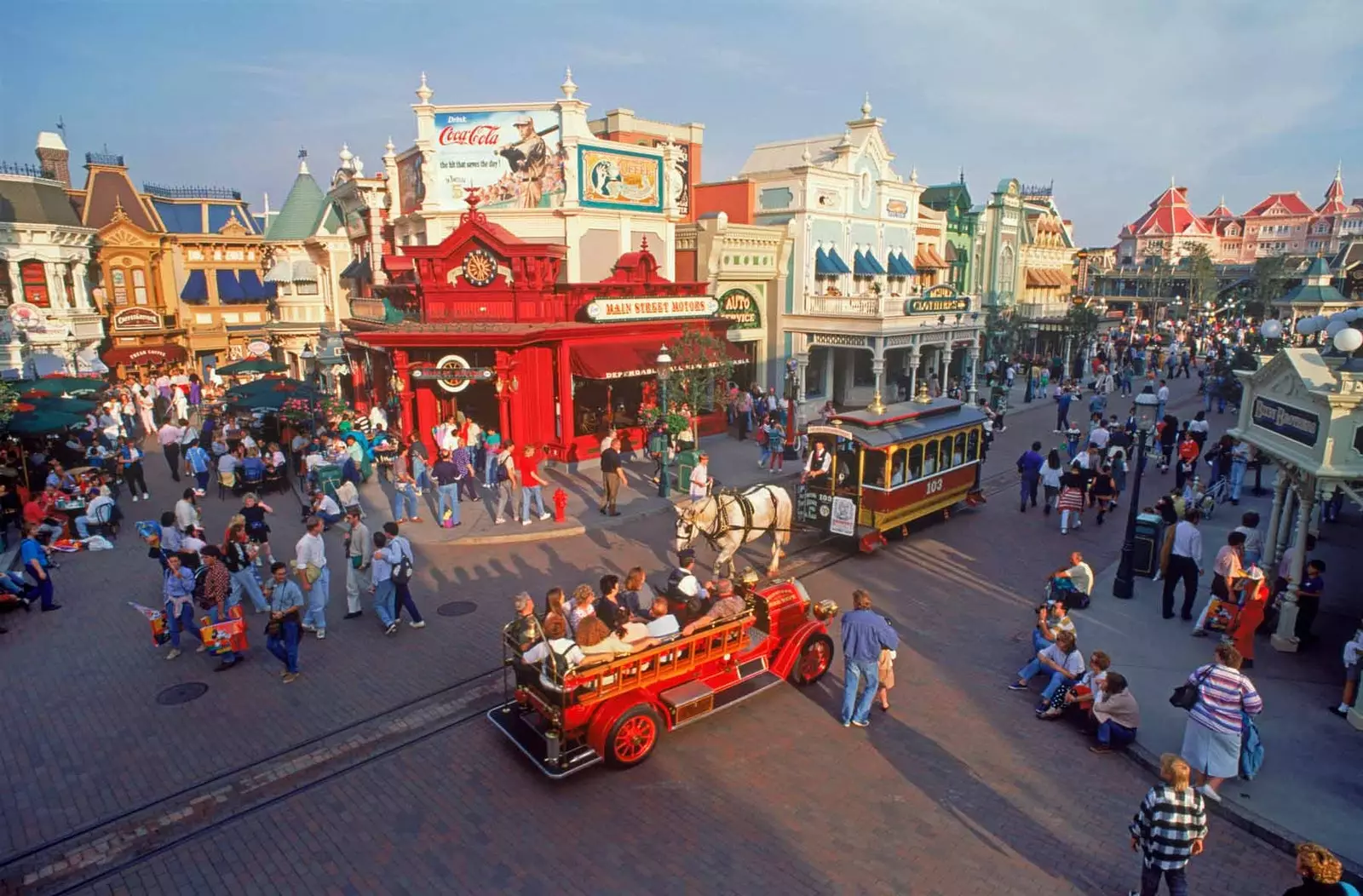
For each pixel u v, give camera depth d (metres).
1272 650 13.20
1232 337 52.84
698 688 10.77
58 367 29.80
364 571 16.69
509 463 19.72
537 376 25.00
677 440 24.05
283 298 42.94
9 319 29.44
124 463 21.95
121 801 9.56
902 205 40.56
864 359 40.56
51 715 11.41
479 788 9.80
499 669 12.73
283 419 26.06
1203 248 87.62
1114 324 72.81
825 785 9.85
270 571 16.66
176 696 11.94
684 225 32.12
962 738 10.94
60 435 23.84
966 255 50.22
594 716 9.88
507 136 26.94
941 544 18.92
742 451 28.17
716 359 24.95
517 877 8.31
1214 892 8.14
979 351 48.38
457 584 16.20
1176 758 7.52
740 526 15.84
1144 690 11.98
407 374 24.38
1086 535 19.67
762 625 12.16
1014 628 14.41
